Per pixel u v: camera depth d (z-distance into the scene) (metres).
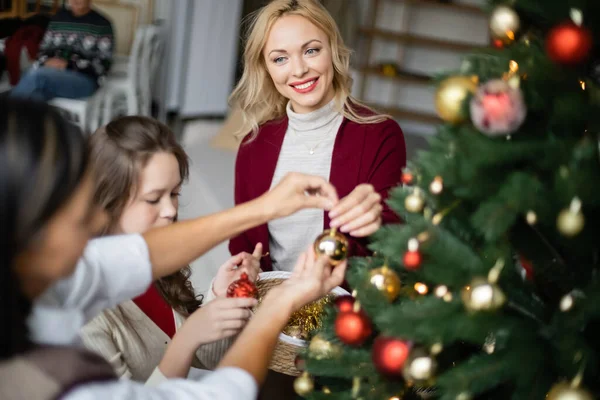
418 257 0.73
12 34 4.12
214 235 0.82
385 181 1.43
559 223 0.64
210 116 5.11
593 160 0.66
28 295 0.58
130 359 1.07
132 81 4.01
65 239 0.58
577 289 0.73
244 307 1.00
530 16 0.74
